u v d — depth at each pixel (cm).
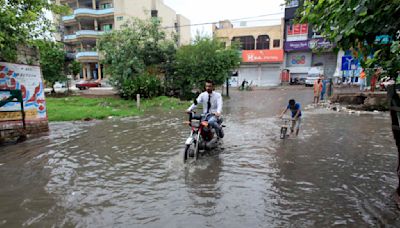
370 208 344
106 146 686
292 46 3341
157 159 570
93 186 431
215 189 410
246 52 3544
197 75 1942
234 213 338
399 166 368
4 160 576
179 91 2080
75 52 4316
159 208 354
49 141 746
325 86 1722
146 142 724
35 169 517
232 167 509
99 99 1858
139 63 1805
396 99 343
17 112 768
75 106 1519
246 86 2997
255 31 3528
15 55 765
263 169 495
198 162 543
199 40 1959
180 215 335
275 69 3578
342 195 383
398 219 316
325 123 957
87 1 4169
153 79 1853
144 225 315
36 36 912
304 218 325
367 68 312
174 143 709
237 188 412
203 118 612
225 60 1925
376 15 248
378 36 280
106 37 1883
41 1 928
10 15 706
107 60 1861
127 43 1794
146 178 461
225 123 1009
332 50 327
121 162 554
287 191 399
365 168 489
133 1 3962
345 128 861
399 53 271
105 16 4009
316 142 689
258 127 918
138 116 1227
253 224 313
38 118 854
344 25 275
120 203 371
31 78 826
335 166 503
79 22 4153
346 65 1820
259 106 1548
